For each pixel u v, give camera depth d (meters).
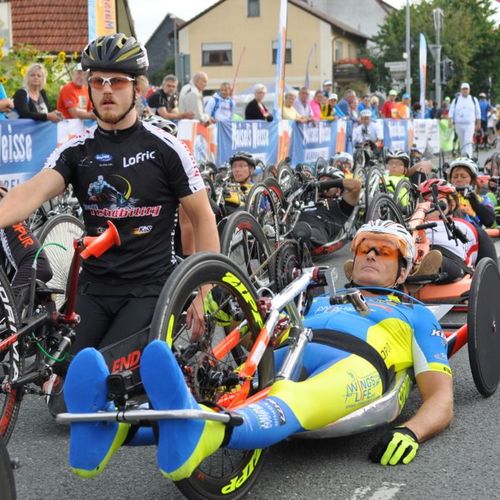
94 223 3.76
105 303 3.81
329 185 9.12
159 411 2.80
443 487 3.58
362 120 19.19
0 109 8.99
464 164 7.90
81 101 10.73
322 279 4.22
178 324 3.33
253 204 8.14
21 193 3.62
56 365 4.00
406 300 4.63
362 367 3.85
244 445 3.14
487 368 4.72
